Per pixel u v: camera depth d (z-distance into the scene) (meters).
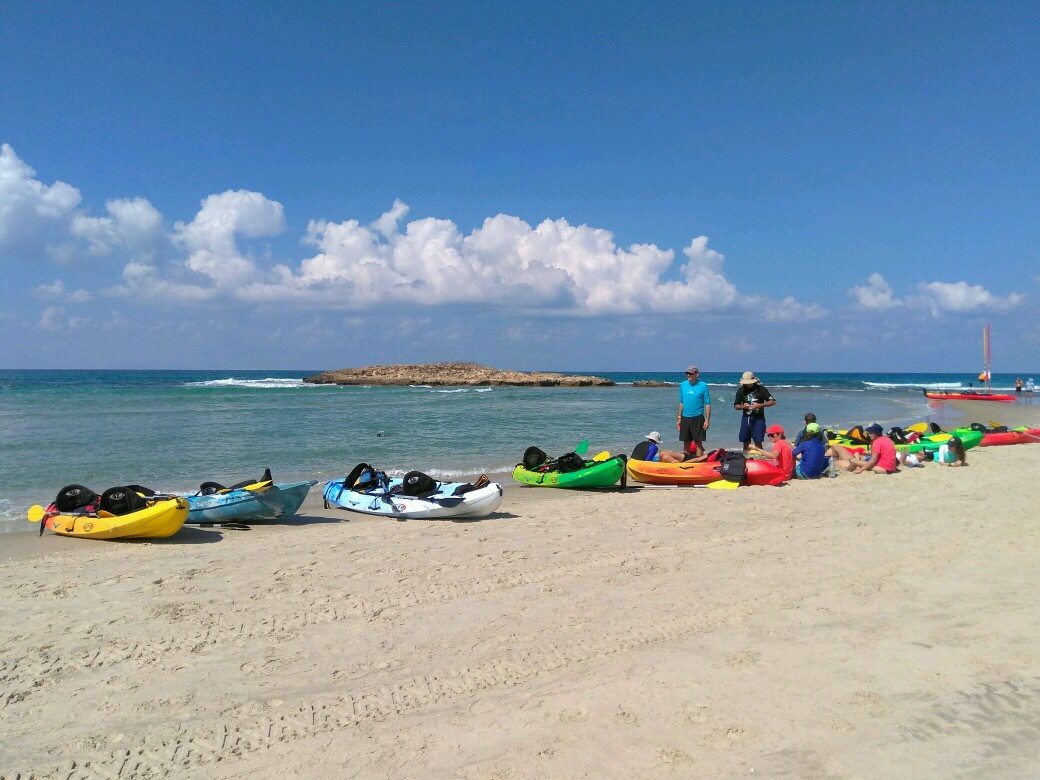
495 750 3.79
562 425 26.89
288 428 24.61
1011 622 5.46
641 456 14.17
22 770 3.72
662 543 8.44
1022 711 4.04
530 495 12.48
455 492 10.49
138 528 8.86
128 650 5.32
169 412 31.30
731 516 10.00
